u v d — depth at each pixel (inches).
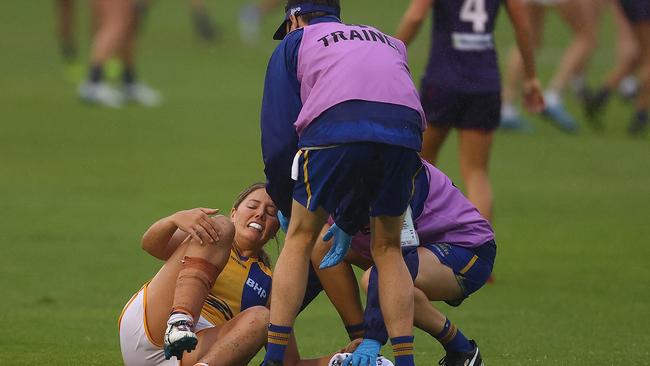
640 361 880.9
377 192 714.8
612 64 2824.8
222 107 2333.9
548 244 1364.4
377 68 716.0
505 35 3024.1
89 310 1047.0
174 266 745.6
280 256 728.3
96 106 2313.0
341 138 695.7
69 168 1770.4
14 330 962.7
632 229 1443.2
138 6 2448.3
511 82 2145.7
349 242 741.3
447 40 1182.9
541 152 1977.1
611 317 1047.6
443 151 1948.8
